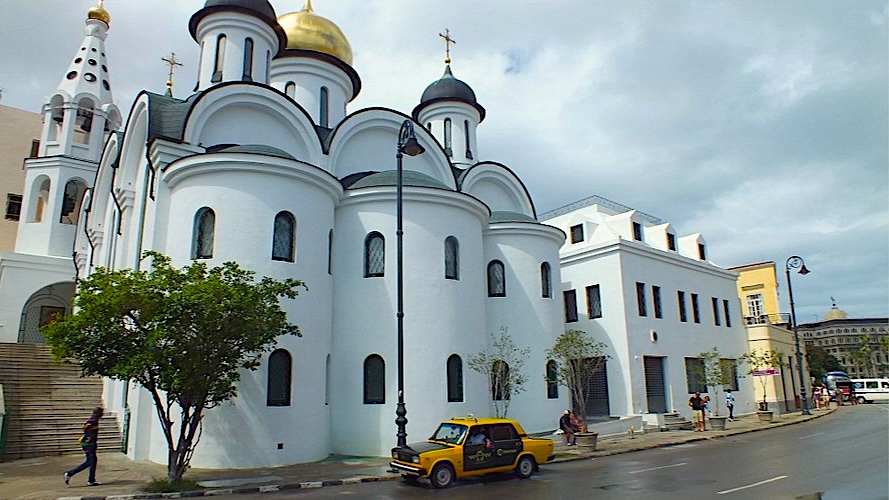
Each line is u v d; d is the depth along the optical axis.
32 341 33.16
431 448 13.30
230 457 15.50
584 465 16.41
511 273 23.42
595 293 29.56
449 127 29.56
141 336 12.65
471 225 21.33
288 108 21.36
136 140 21.73
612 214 35.31
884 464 14.75
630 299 28.48
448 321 19.66
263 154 17.34
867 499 10.45
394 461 13.76
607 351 28.38
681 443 21.97
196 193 17.22
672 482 13.01
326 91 27.47
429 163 25.55
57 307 34.25
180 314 12.27
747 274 47.91
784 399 38.78
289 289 14.12
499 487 12.84
